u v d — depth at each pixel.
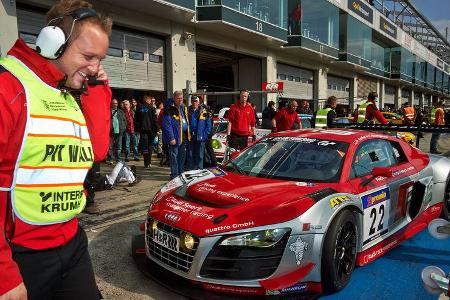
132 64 11.66
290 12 17.66
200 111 7.22
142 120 8.55
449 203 4.71
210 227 2.61
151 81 12.34
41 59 1.31
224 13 12.75
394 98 40.12
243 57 17.58
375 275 3.26
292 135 3.99
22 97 1.23
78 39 1.36
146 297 2.82
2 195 1.24
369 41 27.86
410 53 38.31
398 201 3.74
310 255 2.67
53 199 1.34
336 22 21.69
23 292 1.17
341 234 2.90
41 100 1.29
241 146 7.35
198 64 19.41
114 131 9.03
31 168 1.27
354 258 3.06
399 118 19.30
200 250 2.58
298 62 20.38
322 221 2.71
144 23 11.50
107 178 6.27
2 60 1.29
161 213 2.90
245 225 2.59
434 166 4.48
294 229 2.62
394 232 3.71
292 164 3.50
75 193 1.43
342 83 27.19
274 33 15.48
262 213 2.66
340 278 2.90
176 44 12.68
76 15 1.35
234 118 7.29
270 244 2.56
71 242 1.49
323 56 20.36
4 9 8.02
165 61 12.77
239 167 3.72
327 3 20.44
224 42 14.80
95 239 3.96
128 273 3.21
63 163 1.35
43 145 1.28
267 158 3.68
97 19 1.40
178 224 2.71
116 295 2.84
